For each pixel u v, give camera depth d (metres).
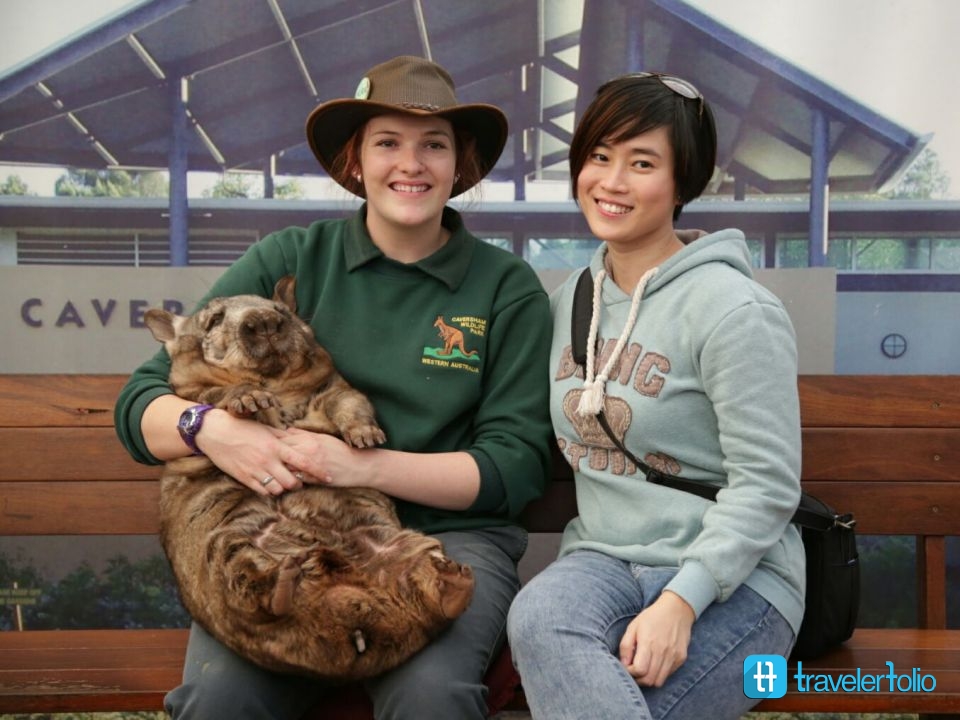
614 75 4.38
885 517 3.49
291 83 4.38
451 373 3.06
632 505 2.80
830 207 4.33
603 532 2.85
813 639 2.88
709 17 4.30
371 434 2.82
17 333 4.34
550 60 4.38
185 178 4.38
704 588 2.47
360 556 2.74
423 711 2.40
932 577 3.50
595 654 2.39
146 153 4.36
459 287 3.16
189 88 4.34
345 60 4.38
